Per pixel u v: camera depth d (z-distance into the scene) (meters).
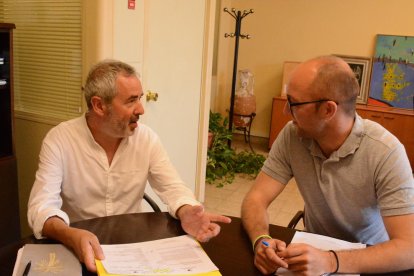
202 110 3.27
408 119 4.73
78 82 2.35
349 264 1.16
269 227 1.44
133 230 1.36
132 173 1.65
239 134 5.98
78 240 1.17
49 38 2.40
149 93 2.64
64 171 1.58
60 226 1.25
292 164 1.56
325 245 1.32
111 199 1.65
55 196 1.50
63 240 1.22
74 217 1.66
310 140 1.47
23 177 2.69
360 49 5.17
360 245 1.33
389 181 1.31
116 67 1.50
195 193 3.45
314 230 1.61
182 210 1.43
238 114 5.39
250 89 5.43
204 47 3.15
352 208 1.44
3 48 2.18
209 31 3.12
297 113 1.34
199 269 1.14
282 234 1.39
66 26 2.32
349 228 1.49
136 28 2.44
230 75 5.89
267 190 1.58
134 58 2.46
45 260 1.12
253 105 5.43
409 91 4.93
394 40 4.93
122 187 1.65
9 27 2.12
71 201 1.63
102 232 1.33
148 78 2.62
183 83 2.99
